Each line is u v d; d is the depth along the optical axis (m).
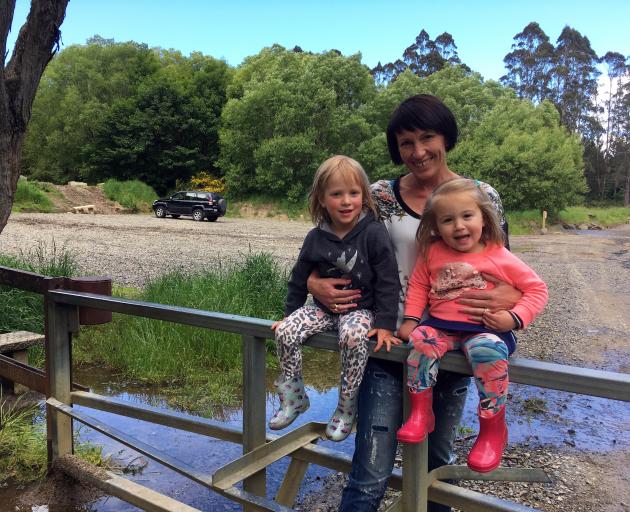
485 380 1.63
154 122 44.12
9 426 3.85
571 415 4.83
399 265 2.04
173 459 2.54
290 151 35.91
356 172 1.95
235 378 5.61
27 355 5.30
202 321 2.50
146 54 53.91
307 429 2.46
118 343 6.15
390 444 2.00
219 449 4.06
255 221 31.31
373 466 2.00
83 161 47.81
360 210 2.00
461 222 1.75
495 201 1.94
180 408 4.86
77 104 48.91
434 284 1.83
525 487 3.54
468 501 1.94
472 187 1.79
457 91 41.50
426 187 2.09
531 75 94.12
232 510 3.25
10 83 3.23
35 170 50.22
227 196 39.06
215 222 28.62
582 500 3.39
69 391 3.41
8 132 3.23
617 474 3.74
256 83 39.50
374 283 2.00
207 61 52.56
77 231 19.61
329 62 39.50
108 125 45.44
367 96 39.94
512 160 32.78
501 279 1.74
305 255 2.09
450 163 34.44
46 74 51.69
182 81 48.31
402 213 2.08
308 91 37.34
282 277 8.50
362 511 2.01
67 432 3.39
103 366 5.97
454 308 1.77
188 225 25.16
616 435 4.41
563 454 4.05
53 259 8.34
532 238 26.08
